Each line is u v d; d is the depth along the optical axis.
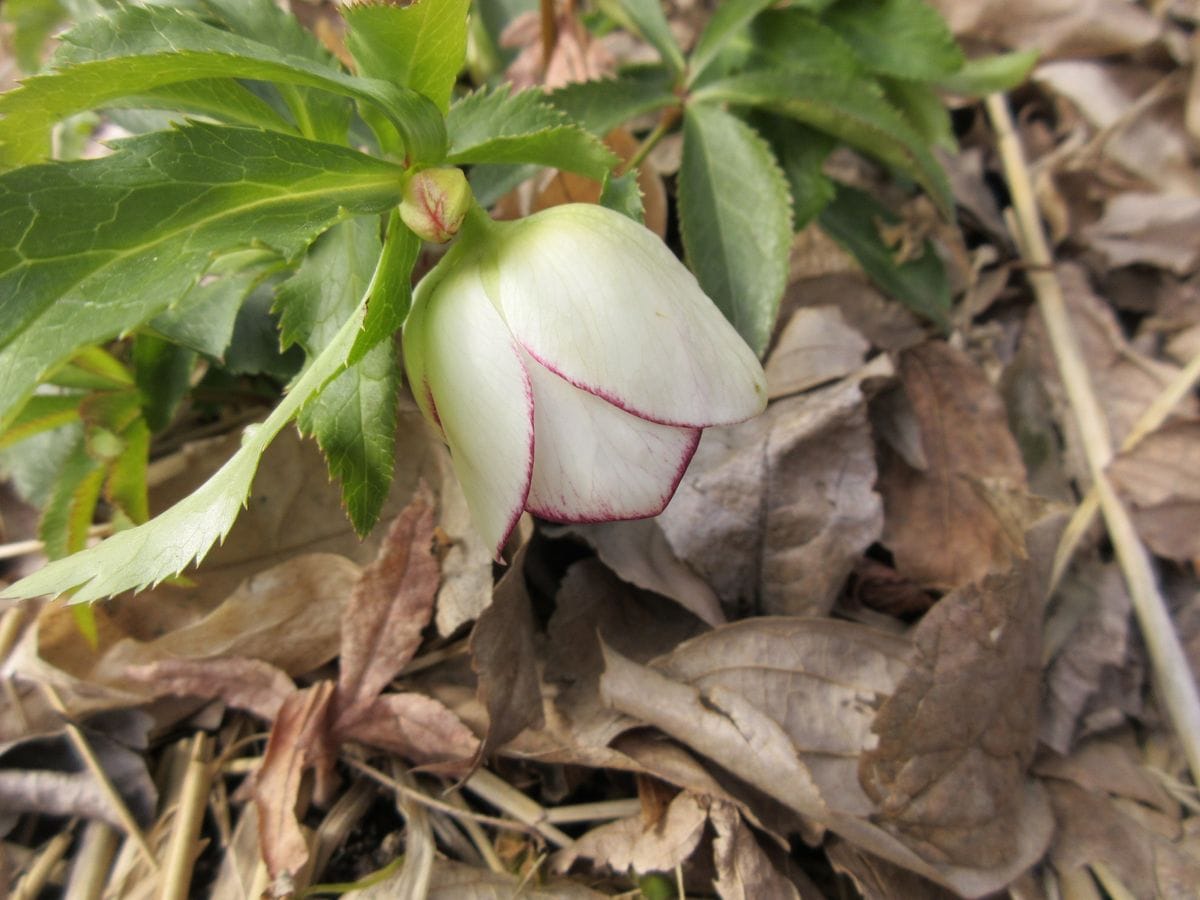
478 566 0.15
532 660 0.15
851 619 0.17
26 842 0.15
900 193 0.23
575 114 0.17
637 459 0.10
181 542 0.10
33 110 0.09
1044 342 0.22
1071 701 0.17
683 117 0.18
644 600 0.16
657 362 0.10
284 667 0.16
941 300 0.20
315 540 0.16
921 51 0.19
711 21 0.18
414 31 0.10
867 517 0.17
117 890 0.14
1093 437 0.20
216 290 0.14
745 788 0.14
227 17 0.13
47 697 0.16
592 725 0.15
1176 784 0.16
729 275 0.16
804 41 0.18
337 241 0.12
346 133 0.13
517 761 0.15
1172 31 0.24
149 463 0.17
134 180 0.10
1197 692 0.17
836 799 0.14
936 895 0.14
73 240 0.10
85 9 0.14
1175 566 0.19
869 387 0.18
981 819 0.14
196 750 0.15
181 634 0.15
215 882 0.14
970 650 0.14
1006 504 0.18
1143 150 0.24
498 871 0.14
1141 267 0.23
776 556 0.16
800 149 0.19
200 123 0.10
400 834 0.15
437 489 0.16
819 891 0.14
